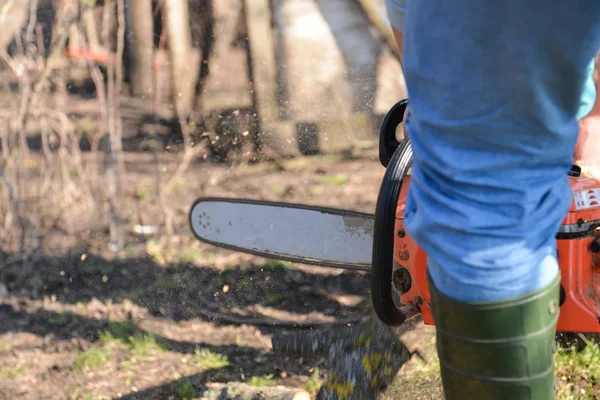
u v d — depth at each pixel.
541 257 1.34
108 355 3.60
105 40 4.54
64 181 4.96
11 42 4.70
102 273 4.48
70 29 4.29
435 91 1.27
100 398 3.26
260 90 6.48
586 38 1.19
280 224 2.62
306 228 2.56
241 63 6.71
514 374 1.38
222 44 6.58
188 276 4.33
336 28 7.04
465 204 1.30
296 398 2.89
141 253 4.69
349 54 6.92
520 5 1.14
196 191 5.71
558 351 2.71
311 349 3.39
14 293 4.32
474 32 1.19
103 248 4.76
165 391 3.27
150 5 6.89
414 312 2.10
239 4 6.51
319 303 3.91
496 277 1.32
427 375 2.62
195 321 3.87
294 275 4.21
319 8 7.10
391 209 1.91
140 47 7.05
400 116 2.22
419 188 1.41
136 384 3.34
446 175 1.31
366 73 6.82
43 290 4.34
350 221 2.45
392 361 2.60
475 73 1.21
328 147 6.38
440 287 1.42
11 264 4.63
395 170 1.93
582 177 1.95
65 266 4.57
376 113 6.58
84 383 3.38
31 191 5.26
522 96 1.21
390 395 2.58
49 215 5.04
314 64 6.91
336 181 5.84
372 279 1.96
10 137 4.55
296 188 5.76
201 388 3.25
